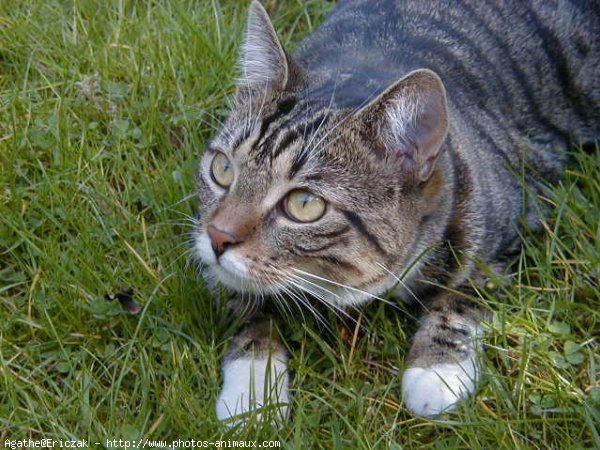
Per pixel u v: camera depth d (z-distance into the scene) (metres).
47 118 0.80
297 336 0.69
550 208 0.76
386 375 0.69
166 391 0.67
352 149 0.65
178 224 0.74
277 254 0.65
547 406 0.66
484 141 0.73
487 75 0.76
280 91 0.67
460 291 0.70
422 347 0.68
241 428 0.64
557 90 0.80
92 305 0.70
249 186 0.65
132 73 0.84
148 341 0.69
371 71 0.71
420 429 0.66
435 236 0.68
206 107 0.83
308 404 0.67
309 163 0.64
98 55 0.85
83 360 0.68
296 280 0.66
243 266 0.64
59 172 0.77
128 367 0.67
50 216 0.74
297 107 0.66
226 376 0.67
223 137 0.67
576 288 0.72
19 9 0.88
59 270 0.71
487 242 0.70
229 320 0.70
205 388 0.67
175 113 0.82
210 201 0.67
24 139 0.78
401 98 0.64
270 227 0.64
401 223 0.66
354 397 0.66
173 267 0.72
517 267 0.73
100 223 0.75
